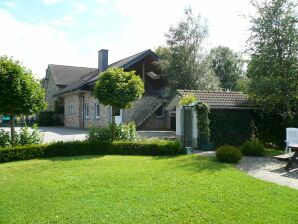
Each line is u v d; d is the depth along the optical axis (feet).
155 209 18.84
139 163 34.12
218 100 52.85
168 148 41.55
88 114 91.81
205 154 42.42
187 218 17.53
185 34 90.68
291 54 46.88
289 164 31.32
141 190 22.80
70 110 104.99
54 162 34.53
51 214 18.21
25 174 28.60
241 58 50.88
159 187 23.63
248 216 17.84
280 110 49.73
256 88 46.55
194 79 88.74
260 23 47.50
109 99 44.14
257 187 23.86
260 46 48.03
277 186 24.34
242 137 52.47
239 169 31.94
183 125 54.44
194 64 90.07
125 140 45.47
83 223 16.97
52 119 113.80
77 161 35.17
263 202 20.20
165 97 86.53
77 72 131.34
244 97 55.57
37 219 17.54
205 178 26.71
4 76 37.22
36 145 38.14
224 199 20.74
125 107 45.78
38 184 24.72
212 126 50.70
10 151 36.19
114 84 44.29
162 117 86.58
